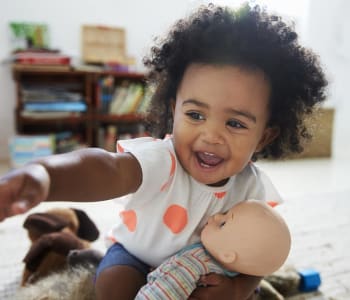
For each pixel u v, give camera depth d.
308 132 0.71
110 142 2.39
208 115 0.57
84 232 1.00
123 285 0.65
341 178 2.15
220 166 0.60
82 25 2.42
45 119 2.15
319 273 0.99
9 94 2.33
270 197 0.75
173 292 0.58
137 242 0.67
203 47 0.58
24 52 2.13
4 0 2.24
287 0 2.72
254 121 0.59
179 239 0.65
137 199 0.60
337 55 2.85
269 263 0.60
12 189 0.34
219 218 0.64
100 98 2.33
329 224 1.38
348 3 2.81
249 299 0.73
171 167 0.60
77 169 0.43
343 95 2.91
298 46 0.63
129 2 2.51
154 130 0.78
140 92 2.42
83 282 0.75
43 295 0.73
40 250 0.85
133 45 2.58
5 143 2.37
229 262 0.61
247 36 0.58
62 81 2.38
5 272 0.96
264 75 0.58
